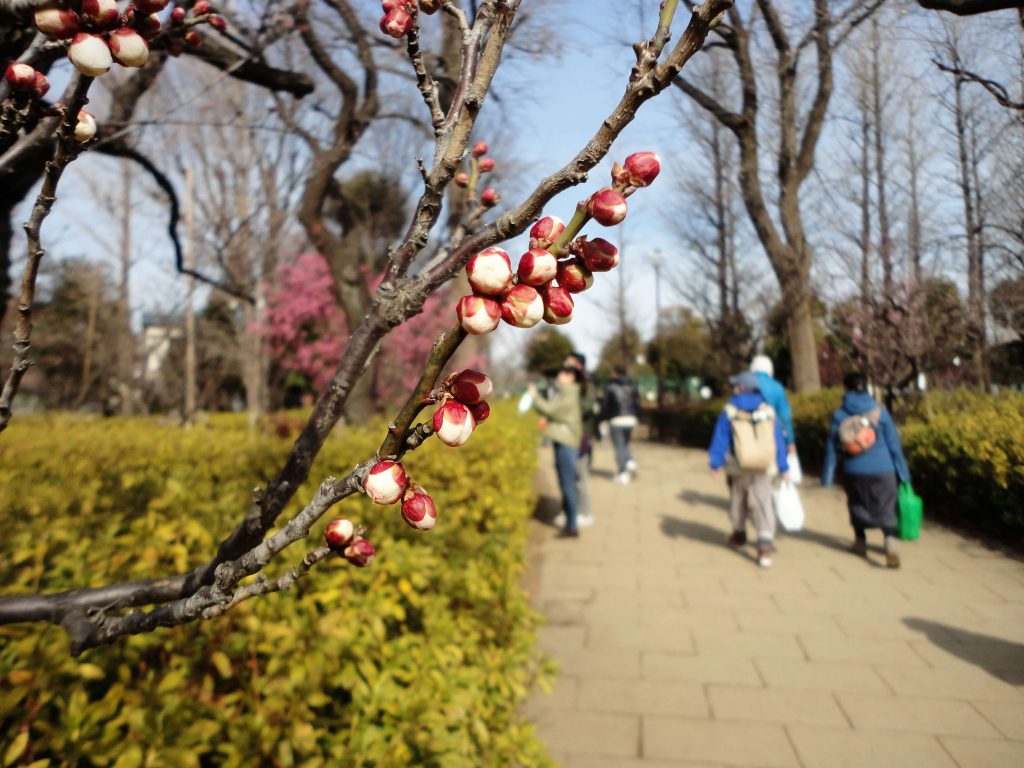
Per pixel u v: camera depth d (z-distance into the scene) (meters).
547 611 4.44
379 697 1.95
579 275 0.75
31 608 1.24
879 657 3.14
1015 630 2.88
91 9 0.90
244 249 8.98
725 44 4.40
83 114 1.14
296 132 6.10
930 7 2.53
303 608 2.28
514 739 2.50
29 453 4.68
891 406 5.84
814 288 6.50
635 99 0.72
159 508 3.04
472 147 1.67
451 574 3.00
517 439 7.37
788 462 5.25
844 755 2.53
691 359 20.50
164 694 1.61
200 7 1.75
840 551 5.15
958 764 2.31
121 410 14.88
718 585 4.77
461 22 1.09
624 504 7.86
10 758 1.32
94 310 12.91
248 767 1.57
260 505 1.13
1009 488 3.22
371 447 5.15
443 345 0.79
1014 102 2.70
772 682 3.23
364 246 14.41
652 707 3.15
